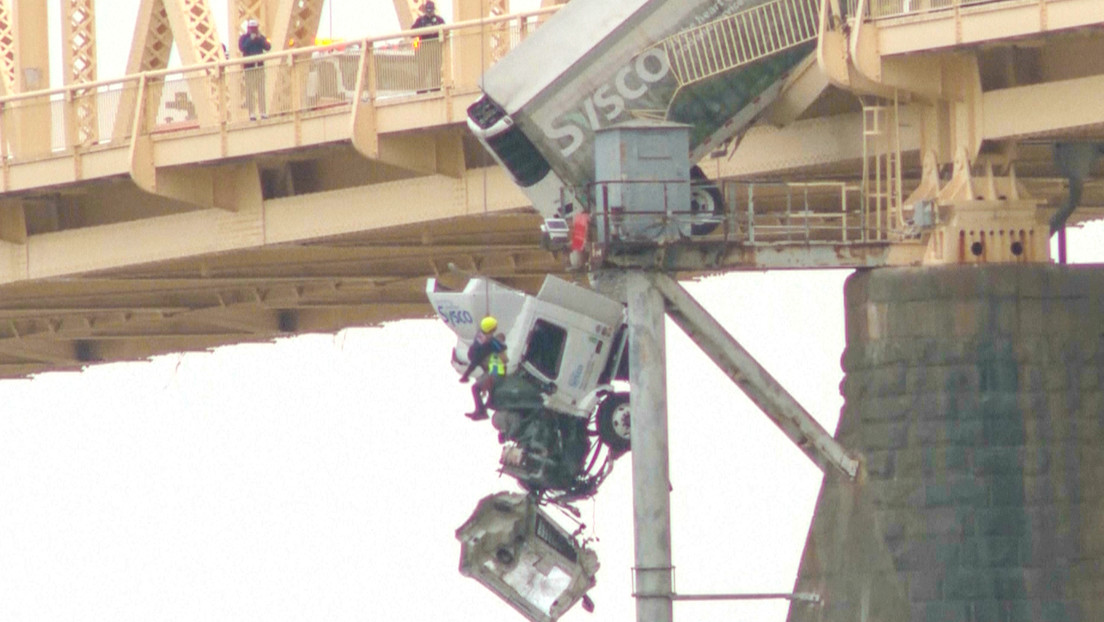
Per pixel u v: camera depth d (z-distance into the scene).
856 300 160.12
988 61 160.75
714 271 159.62
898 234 159.62
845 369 161.00
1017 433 157.12
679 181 158.00
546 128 163.25
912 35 157.75
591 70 163.12
